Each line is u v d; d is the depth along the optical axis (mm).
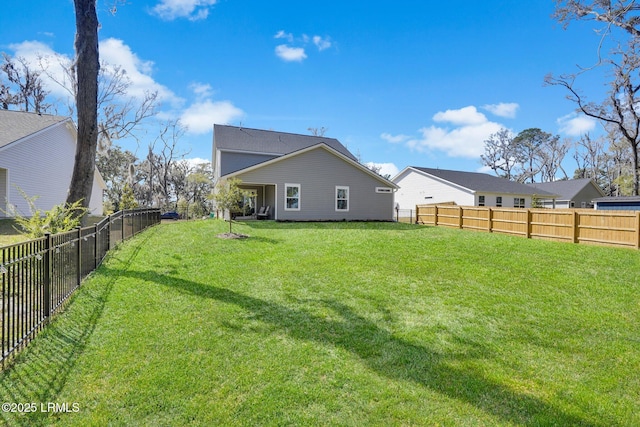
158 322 4453
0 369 3217
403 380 3361
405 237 11844
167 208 38094
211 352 3752
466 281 6633
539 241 11578
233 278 6520
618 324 4828
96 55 8289
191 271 6891
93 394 2961
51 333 4000
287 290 5906
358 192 19875
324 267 7430
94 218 19547
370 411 2883
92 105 8266
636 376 3549
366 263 7840
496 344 4184
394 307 5262
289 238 11242
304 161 18328
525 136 47688
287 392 3094
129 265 7117
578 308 5387
